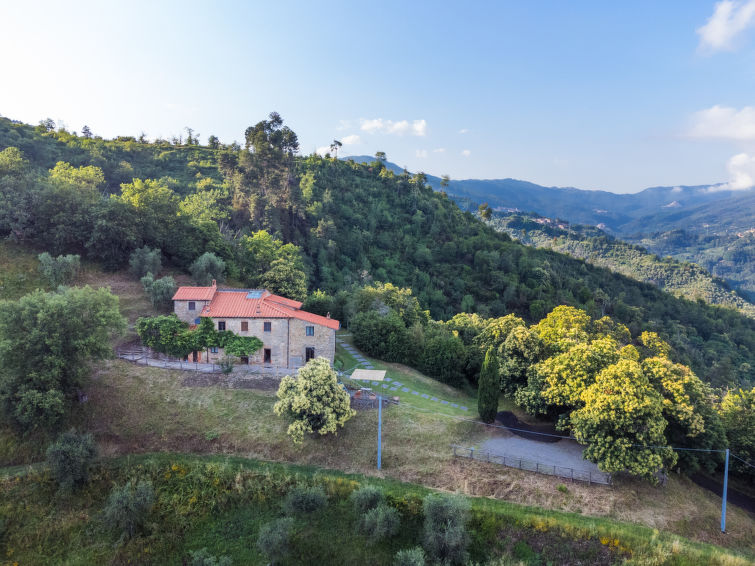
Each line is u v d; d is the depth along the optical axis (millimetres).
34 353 38250
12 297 56688
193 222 82188
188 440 39594
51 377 37250
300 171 173125
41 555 31078
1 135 128750
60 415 39250
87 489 34750
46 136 158125
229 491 34938
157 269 70125
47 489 34219
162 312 60812
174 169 167125
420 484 36625
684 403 41250
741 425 44781
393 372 59094
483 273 149500
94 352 40875
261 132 129000
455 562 30719
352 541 32406
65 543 31750
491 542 31859
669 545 31109
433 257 156125
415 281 139500
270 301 55812
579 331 59625
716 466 42531
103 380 44500
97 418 40531
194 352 51094
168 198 79000
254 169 127688
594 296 154375
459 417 47156
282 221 124688
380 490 33781
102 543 31828
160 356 51188
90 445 35469
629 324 139750
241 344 51062
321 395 39469
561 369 44344
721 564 30250
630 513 34594
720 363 123562
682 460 42375
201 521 33500
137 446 38750
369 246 149250
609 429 37906
